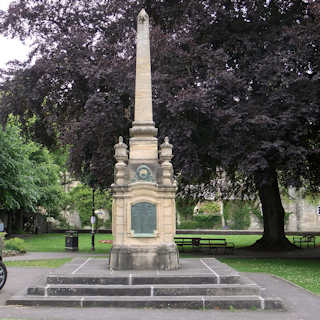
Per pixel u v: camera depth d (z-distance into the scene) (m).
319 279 15.38
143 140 14.44
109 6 24.86
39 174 43.41
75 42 23.84
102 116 21.22
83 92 25.00
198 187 32.56
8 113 26.31
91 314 9.78
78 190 56.22
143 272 12.31
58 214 55.81
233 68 24.09
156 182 13.85
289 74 20.11
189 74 22.33
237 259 22.98
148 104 14.88
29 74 24.98
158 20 25.44
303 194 37.25
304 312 10.20
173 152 20.77
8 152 34.00
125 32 24.72
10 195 34.53
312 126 21.61
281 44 21.23
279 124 19.38
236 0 23.39
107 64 22.84
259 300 10.59
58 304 10.65
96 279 11.61
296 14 23.30
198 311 10.22
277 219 28.78
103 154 23.00
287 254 25.72
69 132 23.08
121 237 13.45
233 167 27.02
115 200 13.70
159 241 13.39
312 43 19.83
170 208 13.65
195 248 30.09
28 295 11.15
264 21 23.64
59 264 19.84
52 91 25.56
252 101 21.09
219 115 19.83
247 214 55.31
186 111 20.77
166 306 10.56
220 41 24.12
